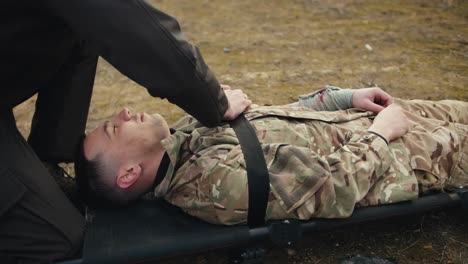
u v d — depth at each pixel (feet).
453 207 5.90
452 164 5.84
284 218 5.21
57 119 6.19
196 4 16.63
